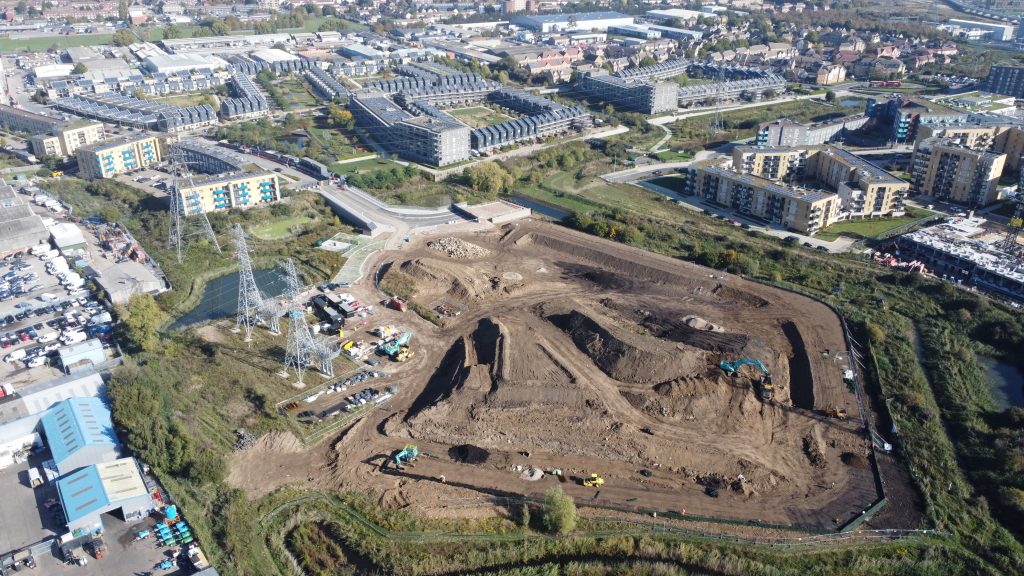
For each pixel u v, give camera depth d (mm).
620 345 173375
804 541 129500
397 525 132250
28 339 192750
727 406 161875
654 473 145875
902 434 156125
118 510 134625
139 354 182375
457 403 161625
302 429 158000
